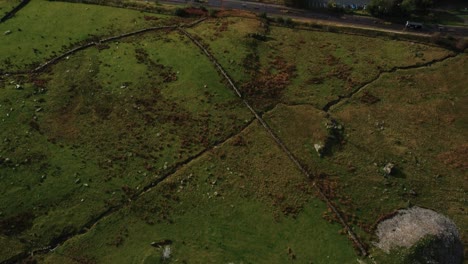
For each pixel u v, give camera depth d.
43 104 66.75
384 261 50.03
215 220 54.12
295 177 58.72
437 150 62.91
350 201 56.19
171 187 57.19
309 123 65.31
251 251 51.28
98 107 66.56
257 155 61.25
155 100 67.69
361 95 70.56
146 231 52.81
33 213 54.00
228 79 71.00
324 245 51.84
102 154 60.56
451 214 55.25
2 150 60.25
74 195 55.97
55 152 60.50
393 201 56.38
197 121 65.25
